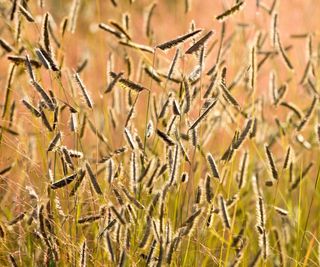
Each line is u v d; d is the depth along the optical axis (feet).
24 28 21.74
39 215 17.75
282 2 38.52
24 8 19.98
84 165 17.75
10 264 19.03
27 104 17.95
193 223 17.21
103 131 25.44
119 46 28.30
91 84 29.89
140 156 18.61
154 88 27.96
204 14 39.58
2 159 21.42
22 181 20.77
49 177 18.72
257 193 18.70
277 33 21.45
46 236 18.02
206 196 18.03
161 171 18.01
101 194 17.24
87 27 38.86
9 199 21.85
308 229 22.70
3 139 21.89
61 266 18.85
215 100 17.48
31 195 18.22
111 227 17.29
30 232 18.85
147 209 17.21
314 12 35.70
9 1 21.35
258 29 25.22
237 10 18.76
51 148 17.69
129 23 21.79
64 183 17.51
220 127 23.06
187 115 18.03
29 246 19.31
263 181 24.06
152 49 19.71
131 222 18.04
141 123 24.75
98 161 19.48
